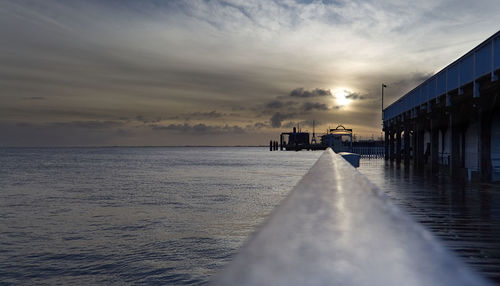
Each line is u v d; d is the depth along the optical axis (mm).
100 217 24641
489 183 14594
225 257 16062
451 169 17250
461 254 5684
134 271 14719
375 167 26453
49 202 31203
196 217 24109
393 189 13594
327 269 405
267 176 55438
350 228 682
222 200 31219
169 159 129375
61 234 20312
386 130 37812
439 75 18594
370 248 522
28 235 20172
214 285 332
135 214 25422
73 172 66312
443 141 24500
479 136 14688
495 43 12344
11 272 14805
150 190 38594
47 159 132250
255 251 490
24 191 38812
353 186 1533
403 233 638
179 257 16156
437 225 7648
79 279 14078
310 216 803
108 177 55062
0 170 72312
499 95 13094
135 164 94750
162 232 20344
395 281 361
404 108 28656
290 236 601
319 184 1587
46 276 14398
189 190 38250
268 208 27297
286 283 343
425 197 11578
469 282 353
